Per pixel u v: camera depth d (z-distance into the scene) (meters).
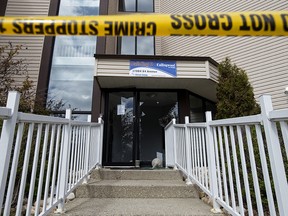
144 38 7.02
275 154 1.18
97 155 3.46
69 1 6.02
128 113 5.07
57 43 5.56
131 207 2.10
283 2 5.29
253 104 4.00
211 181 2.04
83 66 5.41
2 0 5.52
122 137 4.91
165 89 5.25
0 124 1.89
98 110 4.83
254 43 5.55
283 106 4.88
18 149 1.21
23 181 1.27
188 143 2.83
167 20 0.80
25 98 3.72
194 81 4.70
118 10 7.14
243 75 4.21
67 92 5.17
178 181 3.06
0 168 1.04
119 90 5.16
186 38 6.61
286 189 1.13
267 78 5.21
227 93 4.15
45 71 5.18
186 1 6.87
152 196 2.54
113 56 4.40
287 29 0.77
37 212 1.42
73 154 2.20
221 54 5.95
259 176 2.07
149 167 4.80
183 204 2.24
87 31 0.82
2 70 3.99
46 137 1.58
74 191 2.46
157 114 5.20
